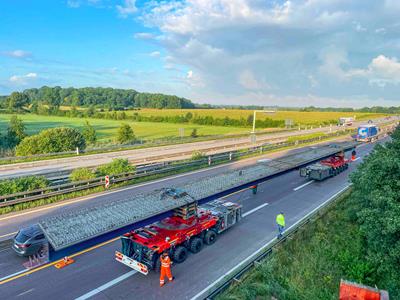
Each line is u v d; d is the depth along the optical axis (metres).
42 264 13.34
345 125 95.81
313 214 19.56
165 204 13.34
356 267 14.09
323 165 30.58
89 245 10.31
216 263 13.77
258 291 11.42
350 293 11.45
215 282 12.31
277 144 48.00
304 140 53.75
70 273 12.77
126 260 12.68
